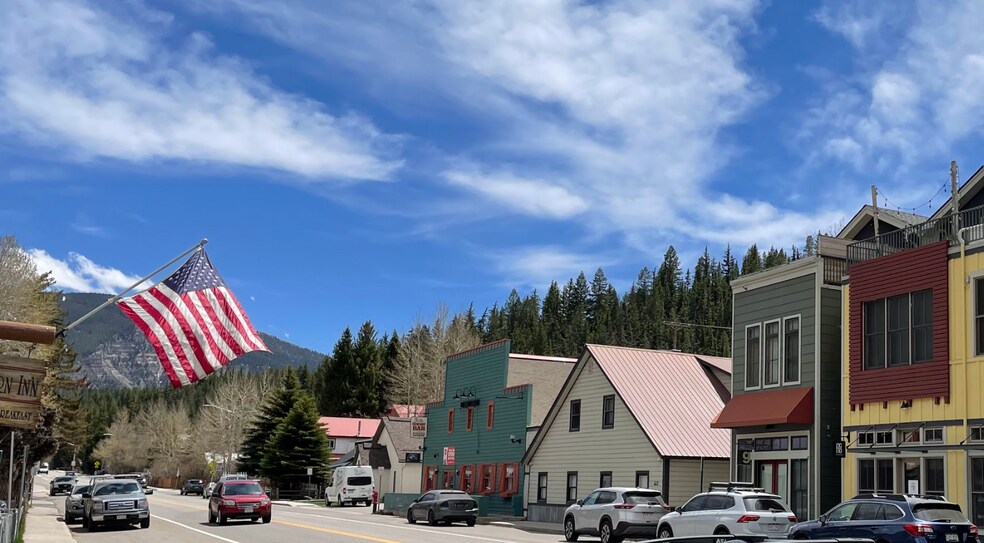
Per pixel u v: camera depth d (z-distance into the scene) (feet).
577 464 134.62
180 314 52.37
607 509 95.30
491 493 161.48
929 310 81.51
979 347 76.54
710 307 485.97
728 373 131.23
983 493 74.38
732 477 104.63
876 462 85.25
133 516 115.03
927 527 61.36
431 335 302.25
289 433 262.26
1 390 31.76
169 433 444.96
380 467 242.99
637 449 120.78
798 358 96.94
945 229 85.97
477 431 172.04
